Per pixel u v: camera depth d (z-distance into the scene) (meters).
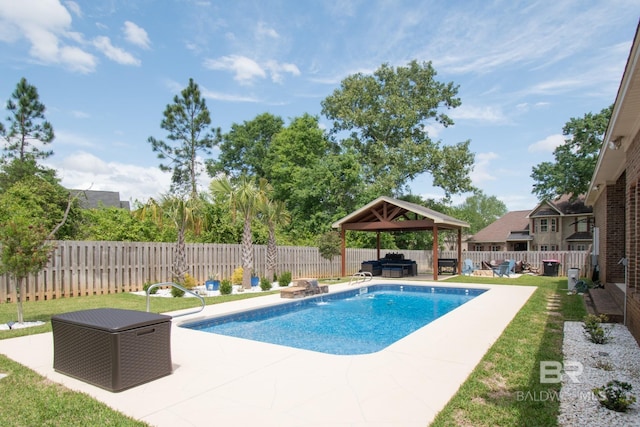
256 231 20.66
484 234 41.75
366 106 35.84
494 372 5.04
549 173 31.89
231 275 16.86
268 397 4.21
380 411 3.85
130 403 4.07
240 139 40.91
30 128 26.53
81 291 12.38
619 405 3.91
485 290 14.89
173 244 15.03
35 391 4.38
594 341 6.57
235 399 4.16
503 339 6.68
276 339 8.27
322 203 31.75
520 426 3.52
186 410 3.89
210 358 5.66
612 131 7.50
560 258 22.30
